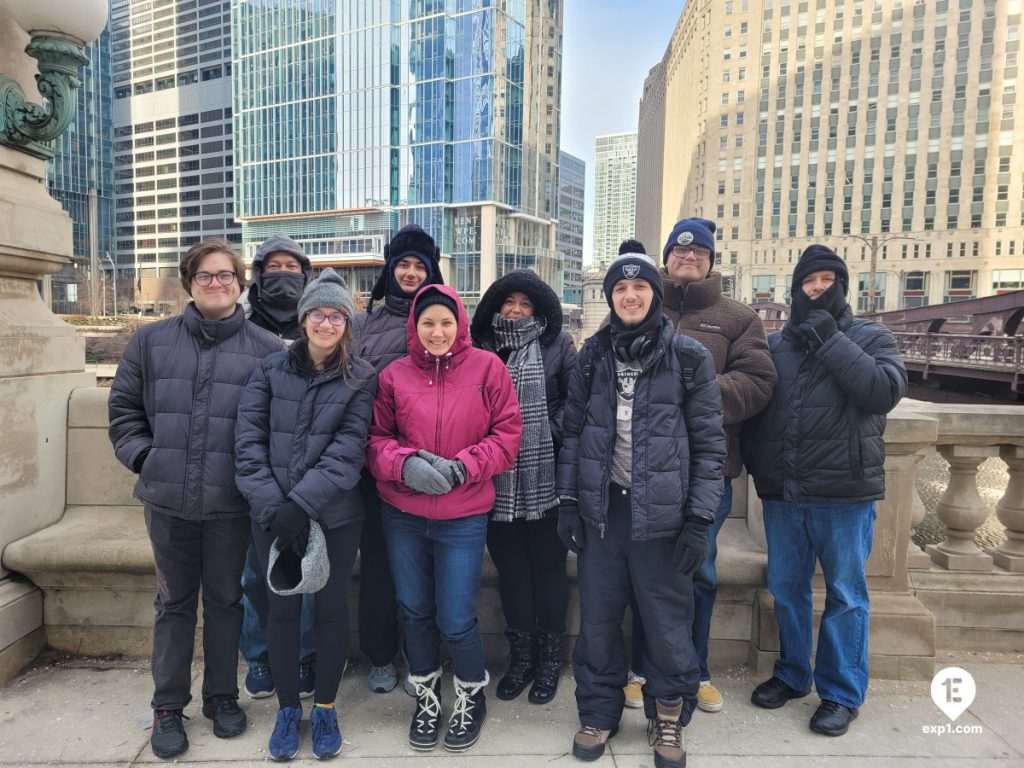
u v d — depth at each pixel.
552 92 85.00
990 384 19.08
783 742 2.48
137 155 120.44
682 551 2.26
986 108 83.00
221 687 2.50
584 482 2.39
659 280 2.35
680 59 131.62
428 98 75.81
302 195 83.50
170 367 2.36
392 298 2.92
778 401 2.65
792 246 95.25
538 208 82.94
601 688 2.42
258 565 2.74
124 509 3.34
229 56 109.31
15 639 2.91
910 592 3.03
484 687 2.67
